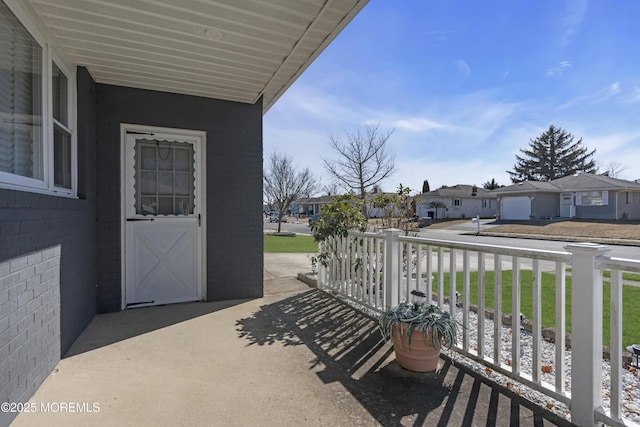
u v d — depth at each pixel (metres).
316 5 2.47
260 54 3.20
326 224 4.59
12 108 2.10
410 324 2.35
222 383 2.22
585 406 1.76
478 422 1.81
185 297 4.21
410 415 1.87
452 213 32.12
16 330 1.83
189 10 2.50
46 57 2.53
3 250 1.69
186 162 4.23
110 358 2.59
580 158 36.78
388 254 3.29
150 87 3.91
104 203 3.75
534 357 2.05
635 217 21.94
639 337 3.00
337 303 4.20
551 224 19.81
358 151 13.29
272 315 3.71
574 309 1.82
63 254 2.59
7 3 2.00
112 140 3.79
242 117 4.43
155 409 1.92
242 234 4.43
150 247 4.03
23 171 2.24
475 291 4.97
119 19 2.57
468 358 2.62
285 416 1.86
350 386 2.18
